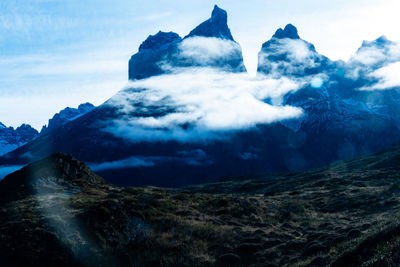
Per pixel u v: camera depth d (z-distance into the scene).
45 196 45.62
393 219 33.66
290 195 79.62
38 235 34.06
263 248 37.41
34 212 38.84
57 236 34.41
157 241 37.09
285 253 36.00
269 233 41.84
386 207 50.62
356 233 35.97
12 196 45.66
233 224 45.12
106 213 39.31
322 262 29.44
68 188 50.75
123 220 39.62
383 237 24.94
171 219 42.50
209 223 43.47
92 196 47.75
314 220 48.94
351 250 26.42
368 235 28.36
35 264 31.59
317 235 39.47
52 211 39.41
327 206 60.59
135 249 35.59
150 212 43.44
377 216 44.69
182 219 43.28
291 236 41.16
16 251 32.38
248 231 42.16
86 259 33.22
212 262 34.53
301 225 47.06
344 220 47.47
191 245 37.44
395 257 19.55
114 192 52.75
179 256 35.22
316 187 93.00
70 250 33.47
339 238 35.44
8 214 38.44
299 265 30.97
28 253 32.28
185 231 39.97
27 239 33.50
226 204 53.09
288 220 50.06
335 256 29.52
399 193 59.44
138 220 40.44
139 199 47.84
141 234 37.94
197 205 52.12
